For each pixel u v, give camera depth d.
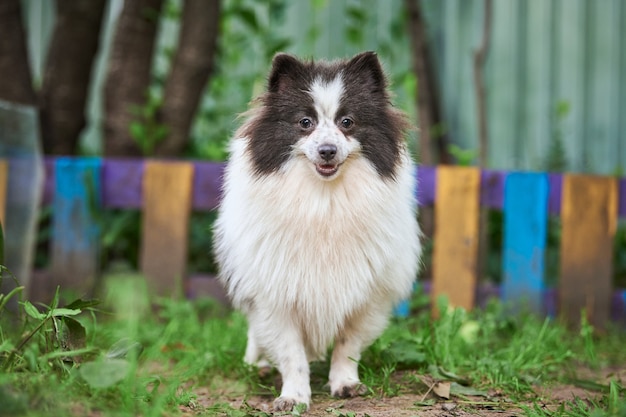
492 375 4.41
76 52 7.93
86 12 7.91
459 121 10.17
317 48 10.19
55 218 6.72
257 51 9.81
